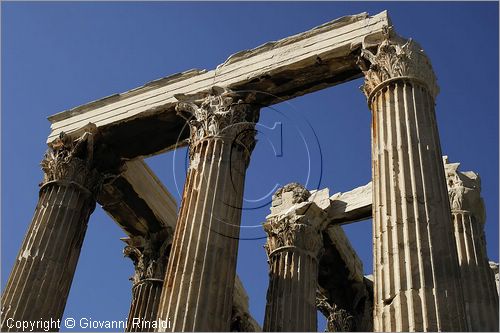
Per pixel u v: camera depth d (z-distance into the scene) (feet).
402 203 56.08
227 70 79.71
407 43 68.33
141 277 94.73
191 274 61.21
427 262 51.88
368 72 69.05
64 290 77.05
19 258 75.87
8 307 71.61
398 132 61.11
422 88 65.46
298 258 88.74
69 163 83.05
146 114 81.82
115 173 86.63
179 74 82.99
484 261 79.10
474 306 74.08
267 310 84.89
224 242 64.85
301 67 75.10
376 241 55.83
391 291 51.52
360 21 74.38
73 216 80.43
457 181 85.46
